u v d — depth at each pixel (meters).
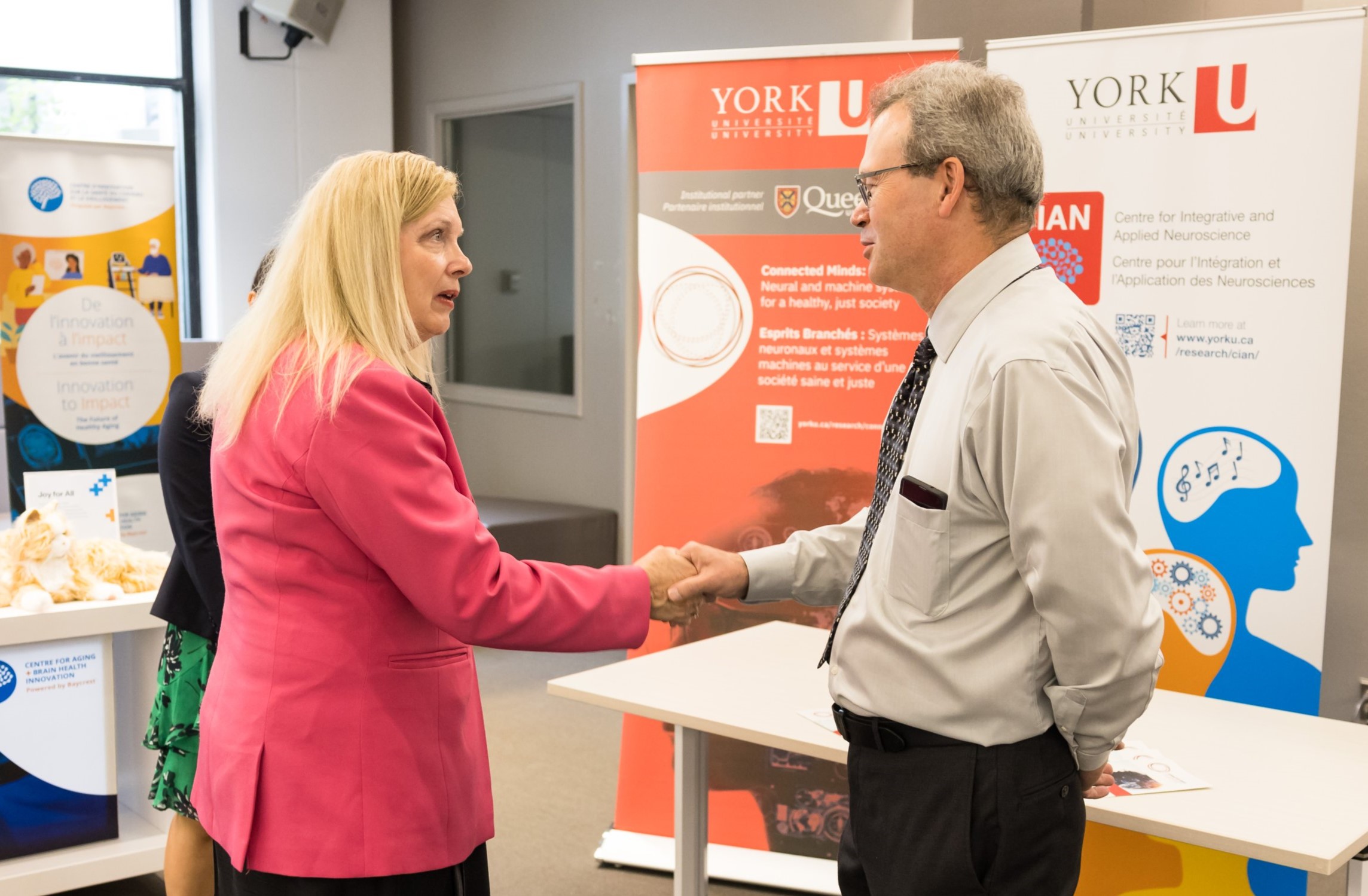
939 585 1.43
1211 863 2.62
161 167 4.93
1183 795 1.68
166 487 2.21
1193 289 2.67
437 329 1.55
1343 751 1.87
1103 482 1.31
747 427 3.14
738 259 3.11
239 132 6.25
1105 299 2.76
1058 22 3.39
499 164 6.25
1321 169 2.54
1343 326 2.55
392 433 1.36
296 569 1.39
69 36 6.07
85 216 4.78
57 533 2.70
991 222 1.47
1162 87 2.65
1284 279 2.59
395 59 6.85
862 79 2.97
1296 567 2.64
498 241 6.30
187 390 2.20
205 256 6.39
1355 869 1.77
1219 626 2.73
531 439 6.18
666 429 3.20
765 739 1.93
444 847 1.45
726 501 3.16
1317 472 2.60
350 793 1.38
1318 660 2.64
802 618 3.20
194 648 2.28
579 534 5.62
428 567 1.35
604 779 3.80
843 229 3.03
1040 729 1.42
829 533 1.93
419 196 1.48
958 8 3.59
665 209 3.15
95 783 2.76
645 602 1.59
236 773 1.39
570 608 1.49
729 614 3.25
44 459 4.81
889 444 1.58
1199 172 2.64
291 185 6.41
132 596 2.81
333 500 1.36
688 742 2.17
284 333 1.45
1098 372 1.38
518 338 6.24
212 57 6.13
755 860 3.14
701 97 3.10
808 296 3.07
